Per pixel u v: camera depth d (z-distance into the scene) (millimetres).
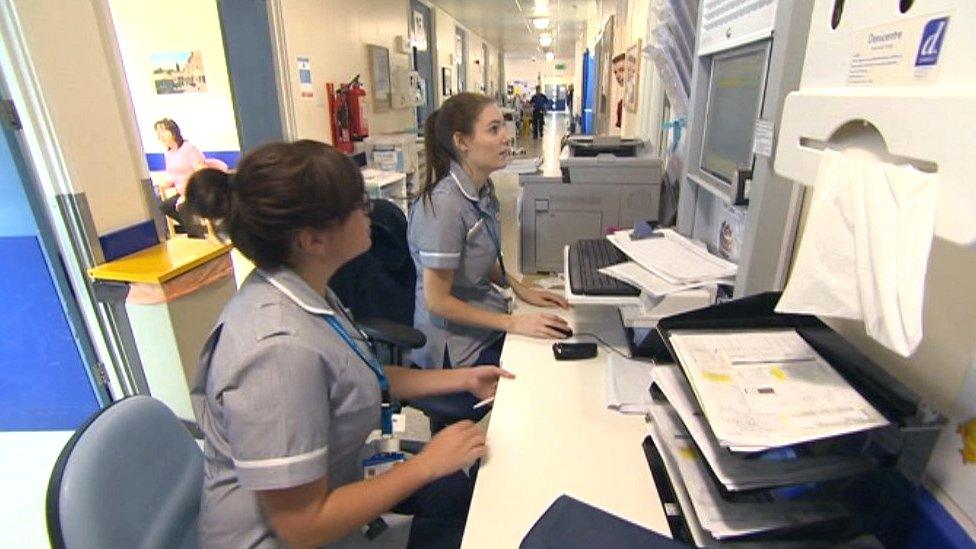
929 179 479
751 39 983
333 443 879
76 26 1880
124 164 2096
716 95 1296
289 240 812
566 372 1153
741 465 649
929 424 618
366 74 4703
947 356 652
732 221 1321
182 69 3352
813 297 608
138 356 2105
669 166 1995
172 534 851
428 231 1409
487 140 1427
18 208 1886
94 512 684
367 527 1057
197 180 825
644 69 2826
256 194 765
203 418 881
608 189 1830
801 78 783
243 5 3135
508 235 4152
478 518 761
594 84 6484
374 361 984
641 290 1095
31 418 2229
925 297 687
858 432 612
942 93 465
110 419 790
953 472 639
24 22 1719
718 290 1073
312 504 783
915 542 669
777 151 778
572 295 1135
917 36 505
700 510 689
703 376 719
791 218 942
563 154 2234
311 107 3662
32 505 1828
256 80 3283
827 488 662
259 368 746
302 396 757
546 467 861
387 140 4406
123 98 2068
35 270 1971
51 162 1856
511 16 8312
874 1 573
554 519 711
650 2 2424
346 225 837
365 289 1686
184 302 2076
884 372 711
